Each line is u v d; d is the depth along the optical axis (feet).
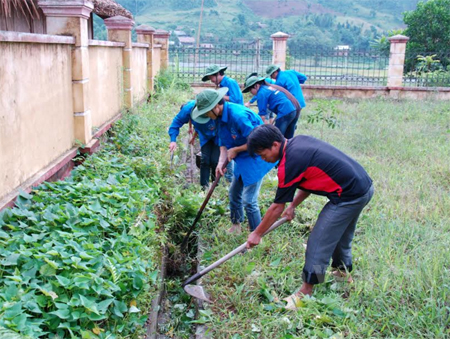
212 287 14.05
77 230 13.21
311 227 17.70
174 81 50.57
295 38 185.47
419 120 41.09
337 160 12.41
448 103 51.39
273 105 27.09
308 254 13.17
